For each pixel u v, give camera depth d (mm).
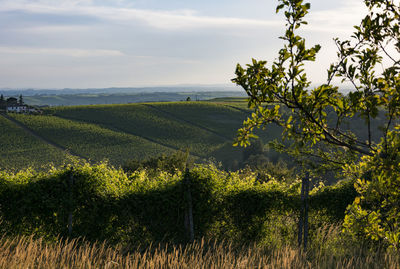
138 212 8367
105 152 84250
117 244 7930
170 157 31828
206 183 8734
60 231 8008
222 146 89688
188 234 8633
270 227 9109
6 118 98812
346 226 5320
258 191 9047
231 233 8891
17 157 77438
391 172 3973
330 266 6621
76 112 111875
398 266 5992
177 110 115875
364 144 4402
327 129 4414
